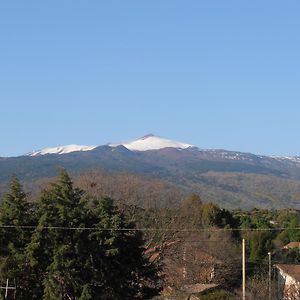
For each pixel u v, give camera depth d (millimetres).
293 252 75562
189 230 69750
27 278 43062
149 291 45781
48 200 44469
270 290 53500
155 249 68125
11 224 44312
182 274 65000
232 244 72312
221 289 63094
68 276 42031
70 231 43219
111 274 43469
